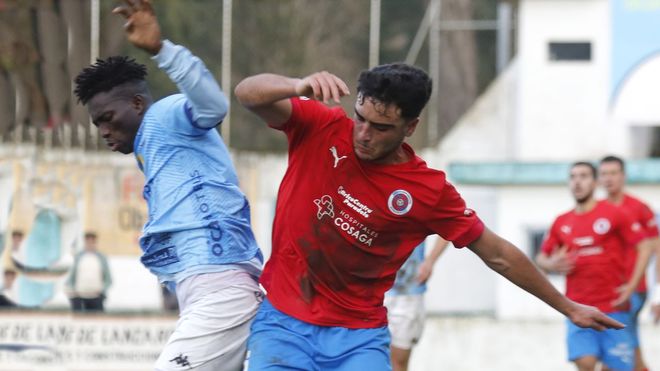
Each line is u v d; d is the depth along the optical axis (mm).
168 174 12211
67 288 33625
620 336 22531
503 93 41125
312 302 11836
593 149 39594
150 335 30938
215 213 12289
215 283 12312
